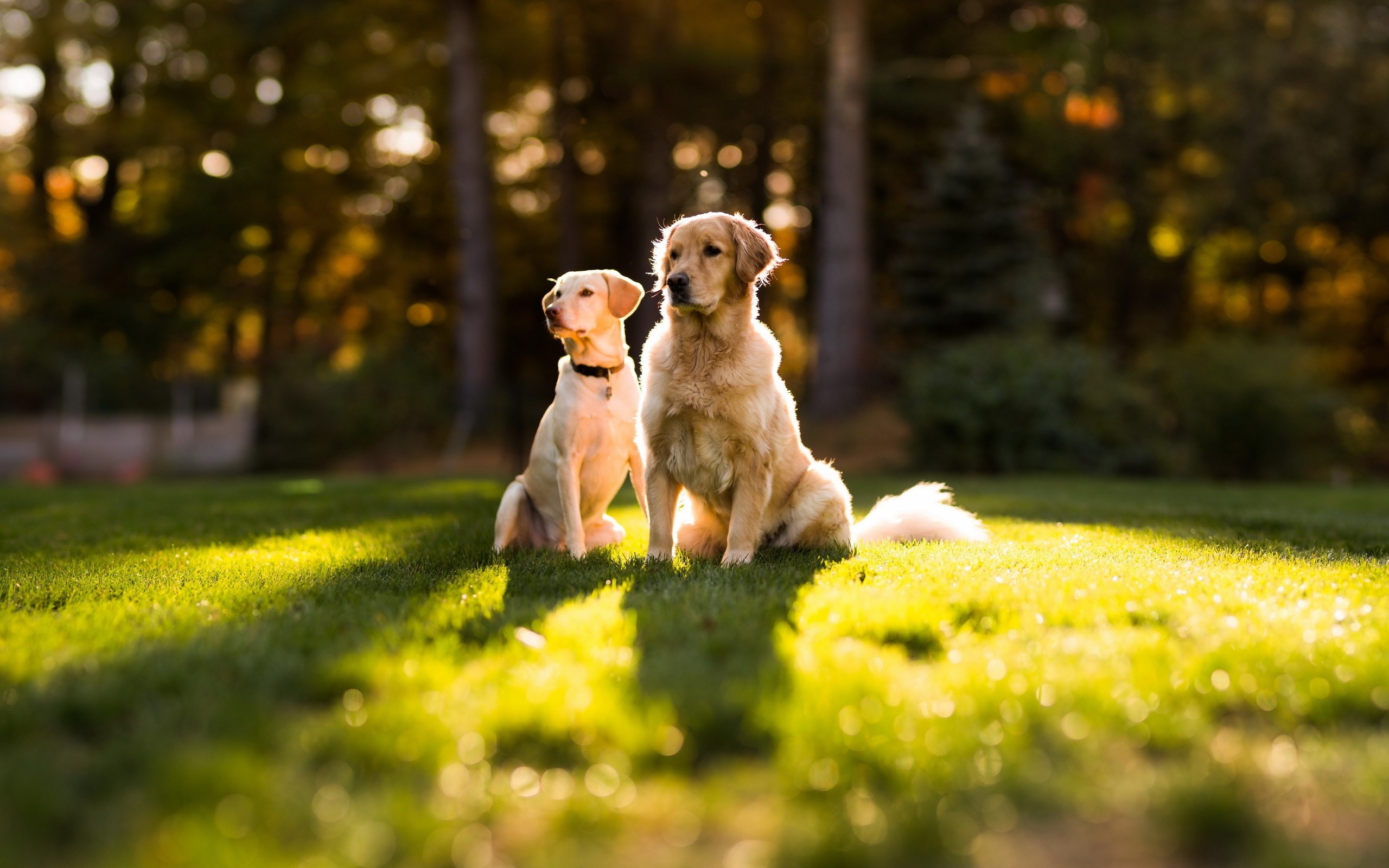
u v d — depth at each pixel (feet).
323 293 95.76
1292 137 77.77
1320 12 74.23
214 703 7.79
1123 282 82.64
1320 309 95.71
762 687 7.95
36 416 72.43
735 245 15.26
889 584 12.87
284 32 77.56
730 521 16.46
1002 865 5.52
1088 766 6.60
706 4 79.00
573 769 6.84
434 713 7.47
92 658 9.14
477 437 67.82
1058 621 10.42
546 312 16.46
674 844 5.82
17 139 84.94
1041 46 70.74
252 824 5.85
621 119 81.15
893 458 57.21
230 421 74.23
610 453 17.11
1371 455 71.51
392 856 5.57
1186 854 5.68
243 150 79.51
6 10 77.56
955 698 7.77
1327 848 5.61
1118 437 54.13
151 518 25.82
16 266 81.56
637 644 9.64
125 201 93.81
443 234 93.81
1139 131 78.23
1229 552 16.31
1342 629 9.73
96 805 6.15
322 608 11.69
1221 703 7.88
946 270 63.57
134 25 78.28
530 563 15.33
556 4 77.25
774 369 15.83
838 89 62.85
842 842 5.57
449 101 81.00
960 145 64.54
